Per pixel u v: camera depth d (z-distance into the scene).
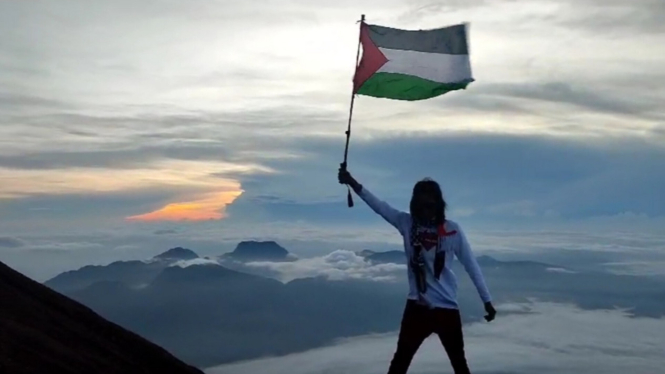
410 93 4.96
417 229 3.90
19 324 4.43
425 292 3.85
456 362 3.90
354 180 4.21
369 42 4.95
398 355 3.93
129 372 4.56
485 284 3.85
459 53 4.93
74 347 4.53
